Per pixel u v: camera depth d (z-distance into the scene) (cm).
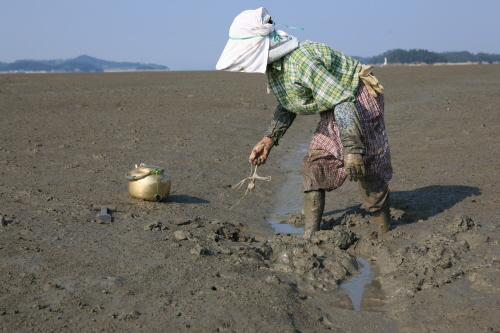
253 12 439
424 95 2078
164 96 1961
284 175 849
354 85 452
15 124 1238
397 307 368
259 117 1466
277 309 349
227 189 741
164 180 637
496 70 3928
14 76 3616
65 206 597
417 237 502
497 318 336
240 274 406
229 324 326
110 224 535
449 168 791
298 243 476
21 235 483
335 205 656
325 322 346
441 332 328
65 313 335
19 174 757
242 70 439
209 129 1229
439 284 393
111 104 1683
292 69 436
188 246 469
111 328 318
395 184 730
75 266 413
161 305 350
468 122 1242
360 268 454
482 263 420
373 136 471
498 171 738
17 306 343
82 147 976
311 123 1443
